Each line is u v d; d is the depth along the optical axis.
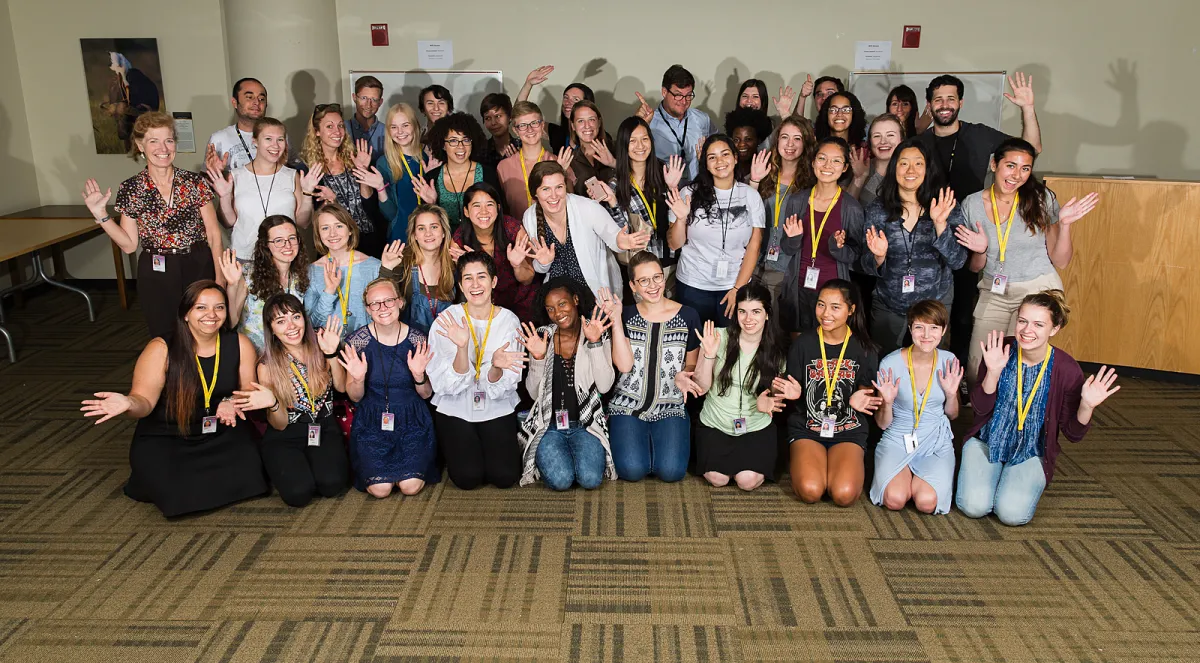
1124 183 4.80
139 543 3.36
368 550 3.30
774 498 3.69
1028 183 3.97
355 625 2.87
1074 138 6.22
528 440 3.78
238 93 5.20
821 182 4.09
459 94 6.33
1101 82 6.11
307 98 6.02
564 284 3.67
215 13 6.30
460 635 2.82
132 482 3.59
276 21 5.84
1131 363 5.04
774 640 2.80
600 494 3.72
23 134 6.48
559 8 6.18
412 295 4.09
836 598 3.01
